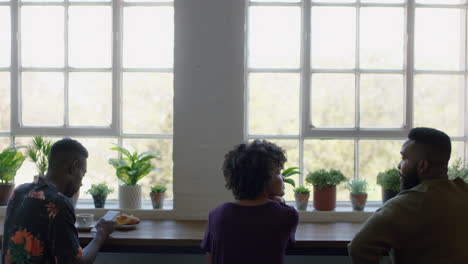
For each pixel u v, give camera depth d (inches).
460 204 65.7
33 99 127.6
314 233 101.0
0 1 127.2
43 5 127.3
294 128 126.5
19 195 71.9
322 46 125.9
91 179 127.6
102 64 127.6
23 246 67.1
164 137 127.4
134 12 127.0
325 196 117.4
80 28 127.3
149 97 127.6
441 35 126.3
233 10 116.3
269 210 67.9
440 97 126.6
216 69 116.6
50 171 73.4
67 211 69.1
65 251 68.0
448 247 64.6
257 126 126.4
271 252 66.4
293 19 125.7
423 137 70.1
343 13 125.6
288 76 126.0
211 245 69.7
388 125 126.6
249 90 125.9
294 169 120.6
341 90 126.1
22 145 127.6
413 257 66.8
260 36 125.7
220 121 116.9
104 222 91.5
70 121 127.4
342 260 122.6
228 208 68.8
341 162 126.6
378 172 126.5
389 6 125.3
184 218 117.2
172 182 122.0
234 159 70.2
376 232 66.8
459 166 119.8
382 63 126.2
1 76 127.6
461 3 126.2
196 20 116.4
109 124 127.6
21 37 127.3
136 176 120.6
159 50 127.2
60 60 127.6
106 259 124.0
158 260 123.7
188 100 117.0
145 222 112.1
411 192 68.0
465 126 127.0
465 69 126.9
